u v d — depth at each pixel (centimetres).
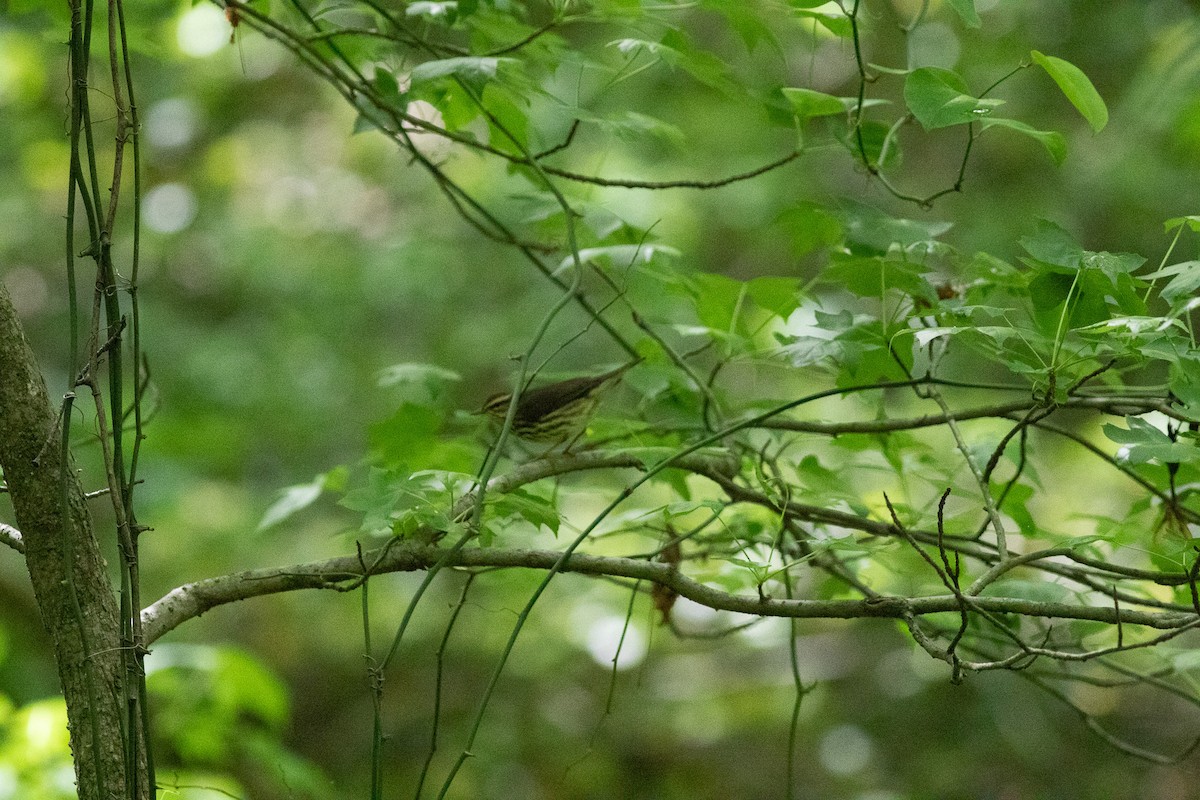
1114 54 1538
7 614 1181
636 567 462
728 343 622
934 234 531
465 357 1589
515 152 627
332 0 638
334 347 1611
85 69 413
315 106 1775
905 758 1482
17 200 1636
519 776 1488
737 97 601
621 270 624
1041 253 458
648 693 1575
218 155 1706
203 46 1394
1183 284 439
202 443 1512
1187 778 1373
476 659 1570
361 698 1563
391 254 1627
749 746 1535
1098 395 554
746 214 1560
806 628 1631
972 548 630
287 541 1502
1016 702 1444
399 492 455
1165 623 413
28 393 410
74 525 410
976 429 1205
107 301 414
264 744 791
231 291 1709
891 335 525
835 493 563
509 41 611
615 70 659
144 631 439
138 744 407
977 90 1545
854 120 568
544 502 496
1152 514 653
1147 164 1467
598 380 746
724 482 569
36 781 669
